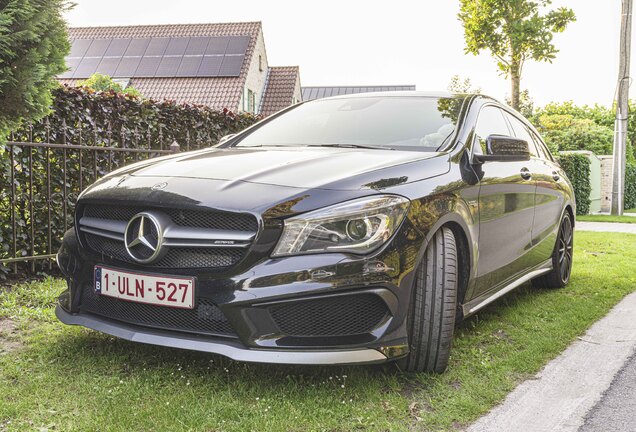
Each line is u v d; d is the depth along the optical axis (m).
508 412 2.52
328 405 2.43
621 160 16.84
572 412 2.54
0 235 4.71
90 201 2.79
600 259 6.73
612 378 2.96
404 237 2.53
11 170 4.52
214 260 2.47
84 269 2.81
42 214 5.00
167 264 2.53
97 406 2.37
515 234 3.77
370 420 2.34
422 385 2.71
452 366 2.96
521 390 2.77
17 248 4.88
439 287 2.70
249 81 27.47
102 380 2.62
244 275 2.40
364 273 2.42
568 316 4.06
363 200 2.48
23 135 4.83
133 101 5.71
